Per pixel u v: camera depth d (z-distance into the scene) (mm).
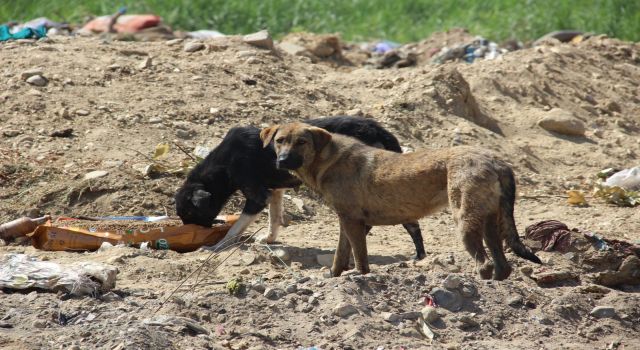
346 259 11328
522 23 31344
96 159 15227
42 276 9953
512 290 9969
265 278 11070
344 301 9367
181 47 20484
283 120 17438
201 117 17000
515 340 9266
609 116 21078
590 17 31547
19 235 12906
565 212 15680
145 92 17641
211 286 10500
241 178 13062
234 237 12836
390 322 9281
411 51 25812
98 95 17375
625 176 17281
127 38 24047
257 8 32406
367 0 34312
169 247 12789
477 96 20594
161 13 31359
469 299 9773
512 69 21719
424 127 18234
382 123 17891
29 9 31297
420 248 12594
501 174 10078
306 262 12344
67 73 18000
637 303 10094
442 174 10398
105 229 12781
